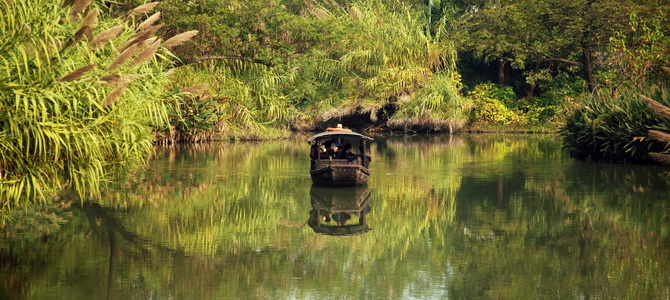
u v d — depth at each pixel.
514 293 11.52
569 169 27.23
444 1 60.34
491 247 14.81
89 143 11.51
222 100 36.56
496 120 52.47
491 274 12.71
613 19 42.31
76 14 11.99
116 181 23.28
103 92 12.09
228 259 13.73
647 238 15.35
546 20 48.81
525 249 14.59
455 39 53.94
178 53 34.41
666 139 25.31
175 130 38.69
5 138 10.62
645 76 34.22
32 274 12.14
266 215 18.30
